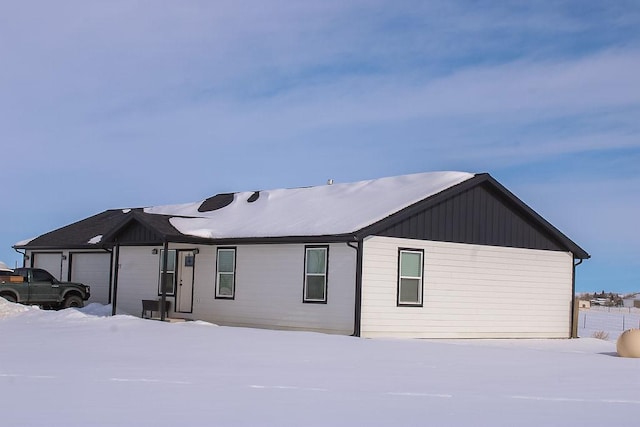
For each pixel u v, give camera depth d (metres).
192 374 11.92
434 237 23.78
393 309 22.59
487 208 25.45
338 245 22.53
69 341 16.97
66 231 35.81
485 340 24.06
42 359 13.70
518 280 26.22
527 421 8.51
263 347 16.20
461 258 24.53
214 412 8.62
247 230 25.41
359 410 8.98
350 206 24.95
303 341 17.73
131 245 28.84
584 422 8.54
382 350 16.59
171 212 32.50
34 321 22.78
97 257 32.50
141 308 29.25
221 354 14.85
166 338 17.58
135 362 13.38
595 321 46.47
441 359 15.30
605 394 10.93
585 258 28.09
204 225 27.05
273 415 8.51
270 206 28.14
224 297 25.73
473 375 12.86
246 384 10.96
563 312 27.56
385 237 22.50
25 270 29.78
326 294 22.70
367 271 22.00
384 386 11.16
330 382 11.43
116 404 9.07
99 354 14.59
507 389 11.20
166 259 24.80
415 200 23.45
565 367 14.56
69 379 11.17
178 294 27.64
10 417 8.14
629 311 67.00
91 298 32.53
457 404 9.66
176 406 8.99
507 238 25.97
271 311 24.20
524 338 26.20
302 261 23.45
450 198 24.30
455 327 24.25
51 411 8.54
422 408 9.26
